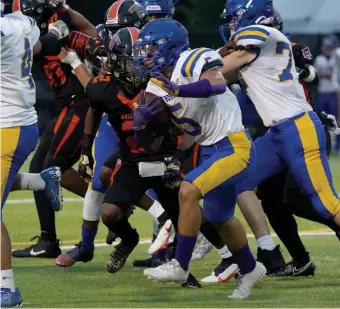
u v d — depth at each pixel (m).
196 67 15.53
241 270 16.89
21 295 17.09
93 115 18.31
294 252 19.17
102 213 17.91
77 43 20.69
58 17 22.00
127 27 17.91
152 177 17.73
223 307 15.94
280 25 19.30
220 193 16.34
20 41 15.95
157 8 20.22
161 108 16.47
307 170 17.89
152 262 20.55
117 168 18.09
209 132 16.09
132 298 16.88
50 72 21.94
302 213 18.88
